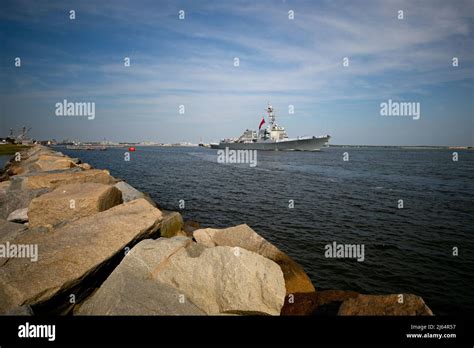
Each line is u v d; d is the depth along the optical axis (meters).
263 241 8.84
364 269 11.77
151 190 30.25
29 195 13.20
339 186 33.12
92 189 10.74
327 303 6.72
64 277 6.28
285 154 105.94
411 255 13.14
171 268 7.00
